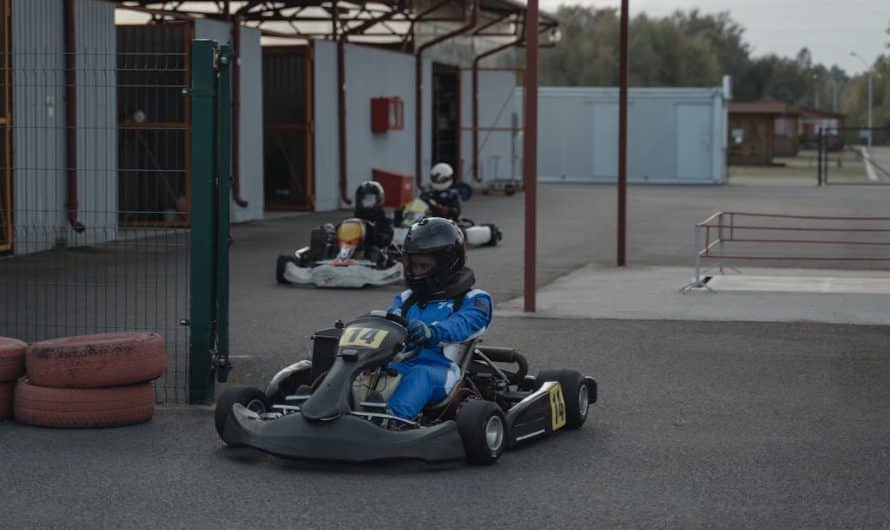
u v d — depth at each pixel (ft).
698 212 113.29
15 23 66.44
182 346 41.75
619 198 68.64
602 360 39.96
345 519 22.89
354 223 60.39
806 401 33.86
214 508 23.56
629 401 33.83
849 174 207.31
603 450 28.30
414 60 128.67
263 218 99.86
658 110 175.01
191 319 32.89
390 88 122.52
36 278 57.21
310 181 107.55
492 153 153.48
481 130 148.05
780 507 23.89
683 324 47.16
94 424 29.91
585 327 46.55
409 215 73.15
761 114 246.27
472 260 71.41
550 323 47.57
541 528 22.49
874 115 377.09
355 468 26.40
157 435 29.43
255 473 25.99
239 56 93.61
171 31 87.61
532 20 50.11
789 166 244.22
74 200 68.18
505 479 25.66
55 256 64.90
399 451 25.00
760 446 28.78
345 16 123.65
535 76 50.06
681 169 175.11
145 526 22.48
